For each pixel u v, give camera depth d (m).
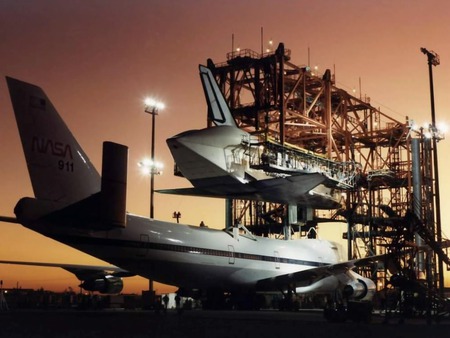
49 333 20.81
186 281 39.47
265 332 22.33
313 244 52.53
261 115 69.50
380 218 67.38
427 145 71.56
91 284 36.91
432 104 47.81
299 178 49.81
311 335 21.48
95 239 32.12
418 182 69.06
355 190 67.06
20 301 49.34
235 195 56.97
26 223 27.55
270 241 46.88
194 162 51.53
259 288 45.50
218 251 40.41
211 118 58.09
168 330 22.45
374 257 45.56
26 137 27.73
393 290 43.72
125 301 48.38
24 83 27.89
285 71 68.31
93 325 24.20
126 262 34.56
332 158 74.75
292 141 74.38
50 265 34.50
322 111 75.19
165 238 36.50
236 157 53.56
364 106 79.06
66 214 25.67
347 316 28.86
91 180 30.36
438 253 39.75
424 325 27.59
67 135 29.42
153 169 53.94
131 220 34.81
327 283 51.19
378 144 79.12
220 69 67.94
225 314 35.81
